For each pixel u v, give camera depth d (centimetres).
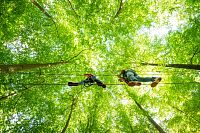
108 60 1884
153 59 1861
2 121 1430
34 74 1520
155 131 1794
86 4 1555
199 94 1512
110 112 1944
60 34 1578
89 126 1766
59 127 1641
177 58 1609
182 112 1645
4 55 1331
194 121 1559
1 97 1361
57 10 1614
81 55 1712
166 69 1788
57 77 1644
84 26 1641
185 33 1473
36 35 1519
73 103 1727
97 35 1694
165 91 1823
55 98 1673
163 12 1683
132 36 1877
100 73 1866
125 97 2027
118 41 1853
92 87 1834
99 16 1628
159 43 1884
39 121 1538
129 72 940
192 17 1463
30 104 1531
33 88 1526
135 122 1903
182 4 1573
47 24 1555
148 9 1706
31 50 1517
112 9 1664
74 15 1600
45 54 1541
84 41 1698
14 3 1238
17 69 1059
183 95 1638
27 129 1479
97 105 1873
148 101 1934
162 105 1859
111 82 1906
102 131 1769
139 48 1922
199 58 1466
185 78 1605
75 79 1764
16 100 1477
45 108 1588
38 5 1397
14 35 1380
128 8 1677
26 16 1398
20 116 1513
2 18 1215
